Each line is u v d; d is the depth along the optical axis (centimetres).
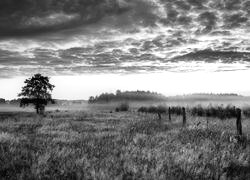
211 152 929
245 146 1094
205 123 1892
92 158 849
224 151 911
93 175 653
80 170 710
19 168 729
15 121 2712
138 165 746
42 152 930
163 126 1992
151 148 1038
